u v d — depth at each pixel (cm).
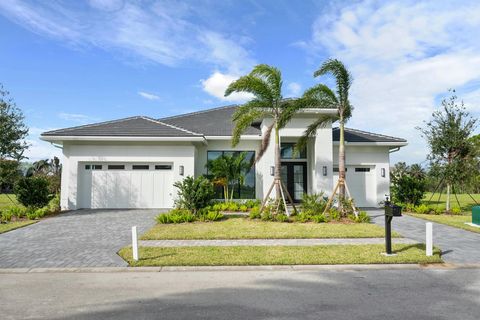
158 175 1770
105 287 591
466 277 647
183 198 1471
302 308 486
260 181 1875
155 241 979
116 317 456
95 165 1758
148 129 1792
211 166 1773
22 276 664
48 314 468
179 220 1298
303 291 564
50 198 1584
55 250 873
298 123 1794
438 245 929
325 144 1803
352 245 910
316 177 1792
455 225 1263
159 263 732
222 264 729
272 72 1379
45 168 2812
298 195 2006
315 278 640
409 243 938
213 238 1011
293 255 793
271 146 1789
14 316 461
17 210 1469
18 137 1638
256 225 1234
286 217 1319
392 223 1325
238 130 1427
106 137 1678
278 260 749
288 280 627
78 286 597
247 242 962
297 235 1042
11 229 1170
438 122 1691
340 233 1076
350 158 1977
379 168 1983
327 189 1786
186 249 862
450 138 1648
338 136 2028
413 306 493
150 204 1756
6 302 517
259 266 721
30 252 853
